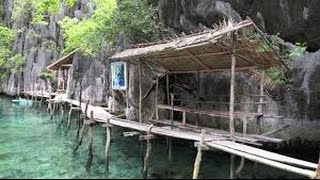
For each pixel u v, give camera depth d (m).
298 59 14.33
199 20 18.12
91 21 26.83
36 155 15.45
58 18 40.28
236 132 14.24
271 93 14.47
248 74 15.03
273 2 14.88
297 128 13.98
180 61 15.52
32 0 44.69
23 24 49.22
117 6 21.48
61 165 13.73
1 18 56.34
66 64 33.06
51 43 41.56
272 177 10.86
